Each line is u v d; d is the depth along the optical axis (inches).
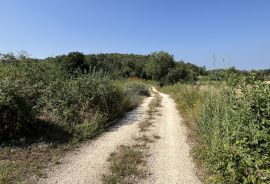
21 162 258.5
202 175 247.4
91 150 310.2
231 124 217.9
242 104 211.8
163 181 233.1
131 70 2375.7
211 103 334.3
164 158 291.1
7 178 220.4
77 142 333.7
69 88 452.4
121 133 397.1
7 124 313.3
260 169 173.2
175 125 468.8
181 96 788.0
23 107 327.9
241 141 189.3
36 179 225.8
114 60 2758.4
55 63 593.6
